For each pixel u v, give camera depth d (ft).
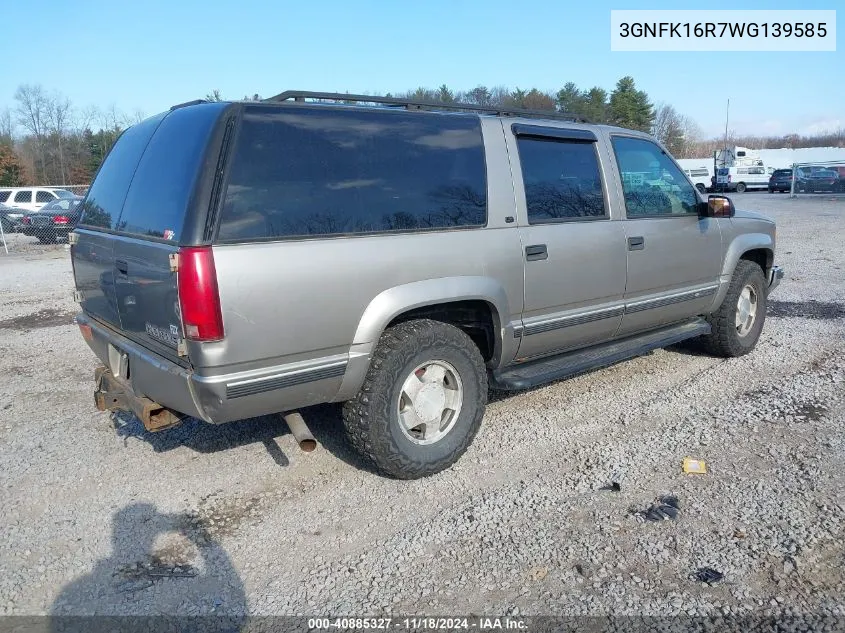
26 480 13.28
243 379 10.45
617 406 16.53
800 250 44.06
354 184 11.60
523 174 14.10
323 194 11.22
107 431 15.70
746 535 10.78
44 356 22.70
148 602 9.61
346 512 11.89
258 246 10.39
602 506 11.81
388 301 11.73
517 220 13.78
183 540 11.15
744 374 18.72
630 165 16.70
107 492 12.78
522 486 12.62
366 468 13.48
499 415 16.10
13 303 32.94
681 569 9.98
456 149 13.12
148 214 11.49
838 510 11.39
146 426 11.69
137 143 13.32
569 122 15.97
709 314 19.57
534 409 16.43
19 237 69.92
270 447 14.55
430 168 12.65
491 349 14.06
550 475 13.04
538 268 14.07
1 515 12.00
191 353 10.22
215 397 10.31
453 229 12.74
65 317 29.45
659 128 280.51
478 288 12.92
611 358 15.81
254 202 10.49
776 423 15.12
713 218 18.61
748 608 9.11
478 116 13.78
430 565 10.28
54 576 10.25
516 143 14.15
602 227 15.47
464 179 13.08
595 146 15.87
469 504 12.03
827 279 33.19
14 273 43.68
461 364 13.09
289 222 10.77
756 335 20.68
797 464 13.11
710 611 9.07
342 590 9.76
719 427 15.03
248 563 10.49
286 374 10.86
